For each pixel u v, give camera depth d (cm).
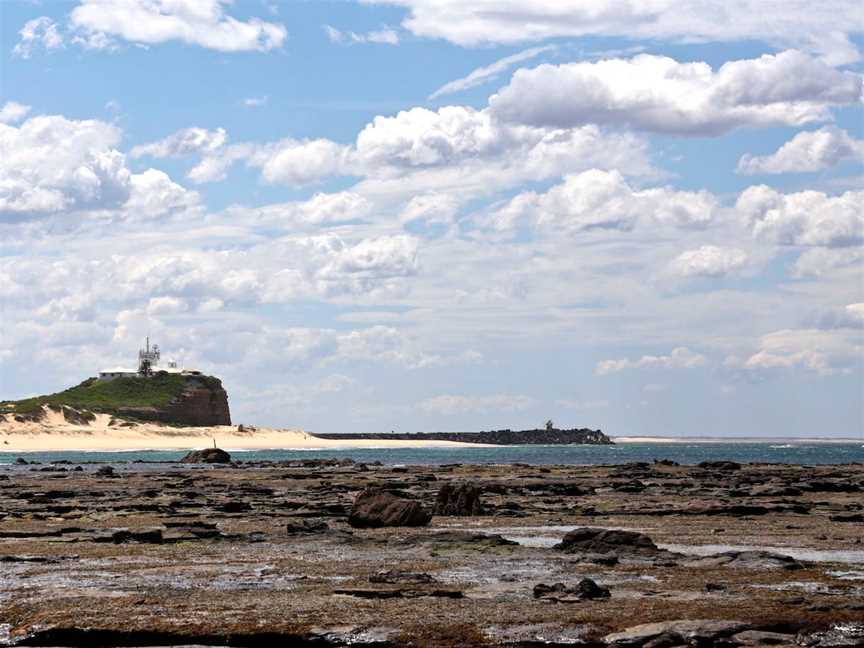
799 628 2597
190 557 3969
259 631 2608
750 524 5391
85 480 10425
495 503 6781
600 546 4075
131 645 2612
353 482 9950
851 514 5822
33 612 2845
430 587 3150
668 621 2617
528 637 2523
